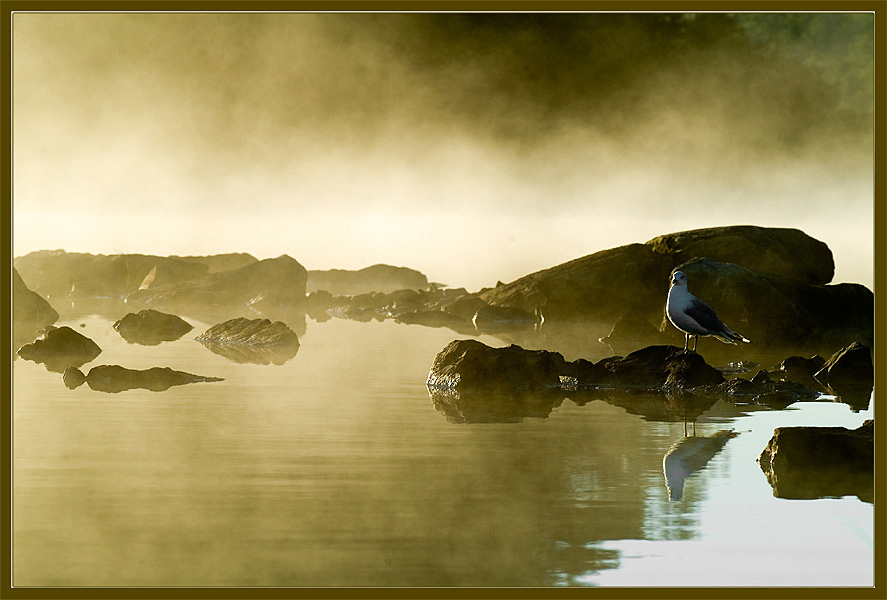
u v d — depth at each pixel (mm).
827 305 65312
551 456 35062
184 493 30672
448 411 42844
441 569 25000
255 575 24656
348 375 52781
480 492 30812
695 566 25203
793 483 31891
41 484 31547
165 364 56000
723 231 76312
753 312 63781
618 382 49125
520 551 26062
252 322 67500
